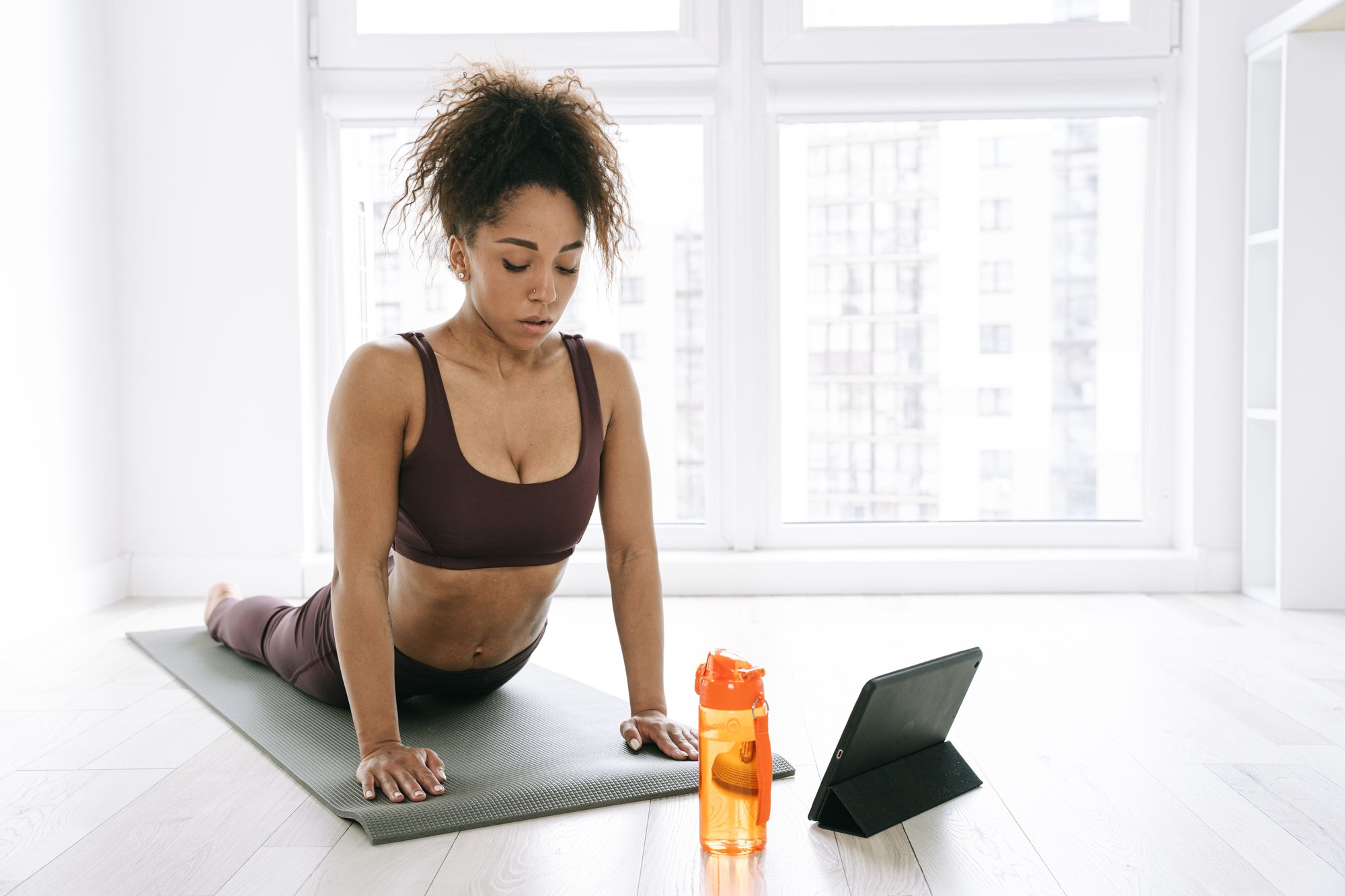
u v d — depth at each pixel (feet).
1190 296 9.43
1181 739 5.33
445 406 4.78
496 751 5.01
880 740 4.32
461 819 4.25
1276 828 4.22
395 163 9.88
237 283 9.32
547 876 3.81
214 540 9.41
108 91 9.23
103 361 9.14
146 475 9.39
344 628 4.69
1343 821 4.29
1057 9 9.70
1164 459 9.80
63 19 8.57
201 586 9.39
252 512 9.39
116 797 4.64
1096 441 9.99
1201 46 9.25
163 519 9.41
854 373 10.03
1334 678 6.45
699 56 9.60
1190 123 9.40
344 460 4.67
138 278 9.33
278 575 9.37
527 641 5.66
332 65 9.59
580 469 5.06
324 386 9.83
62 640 7.72
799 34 9.59
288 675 6.27
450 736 5.25
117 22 9.23
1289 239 8.54
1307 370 8.52
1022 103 9.59
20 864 3.96
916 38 9.61
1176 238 9.70
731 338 9.79
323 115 9.64
